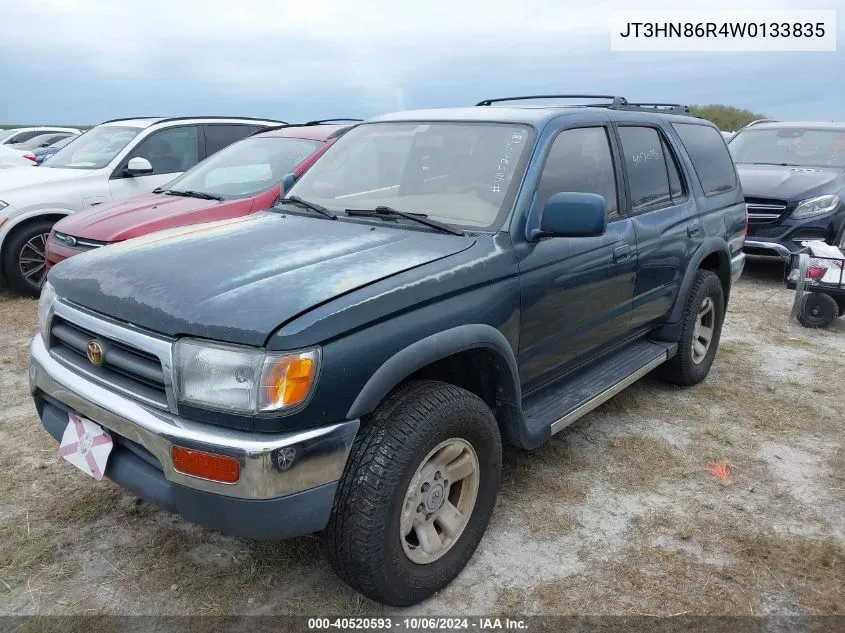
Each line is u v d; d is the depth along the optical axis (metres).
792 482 3.71
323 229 3.14
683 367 4.76
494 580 2.86
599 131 3.86
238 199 5.86
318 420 2.26
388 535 2.42
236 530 2.23
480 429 2.76
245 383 2.19
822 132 9.53
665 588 2.83
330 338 2.27
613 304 3.82
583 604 2.72
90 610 2.63
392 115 4.08
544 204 3.27
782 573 2.94
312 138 6.61
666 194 4.44
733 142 10.06
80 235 5.52
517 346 3.12
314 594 2.74
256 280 2.48
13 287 7.27
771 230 8.24
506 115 3.59
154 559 2.93
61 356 2.78
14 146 20.64
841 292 6.41
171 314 2.33
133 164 7.39
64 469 3.66
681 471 3.77
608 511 3.38
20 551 2.96
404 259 2.71
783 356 5.78
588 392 3.71
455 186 3.32
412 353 2.48
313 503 2.28
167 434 2.24
